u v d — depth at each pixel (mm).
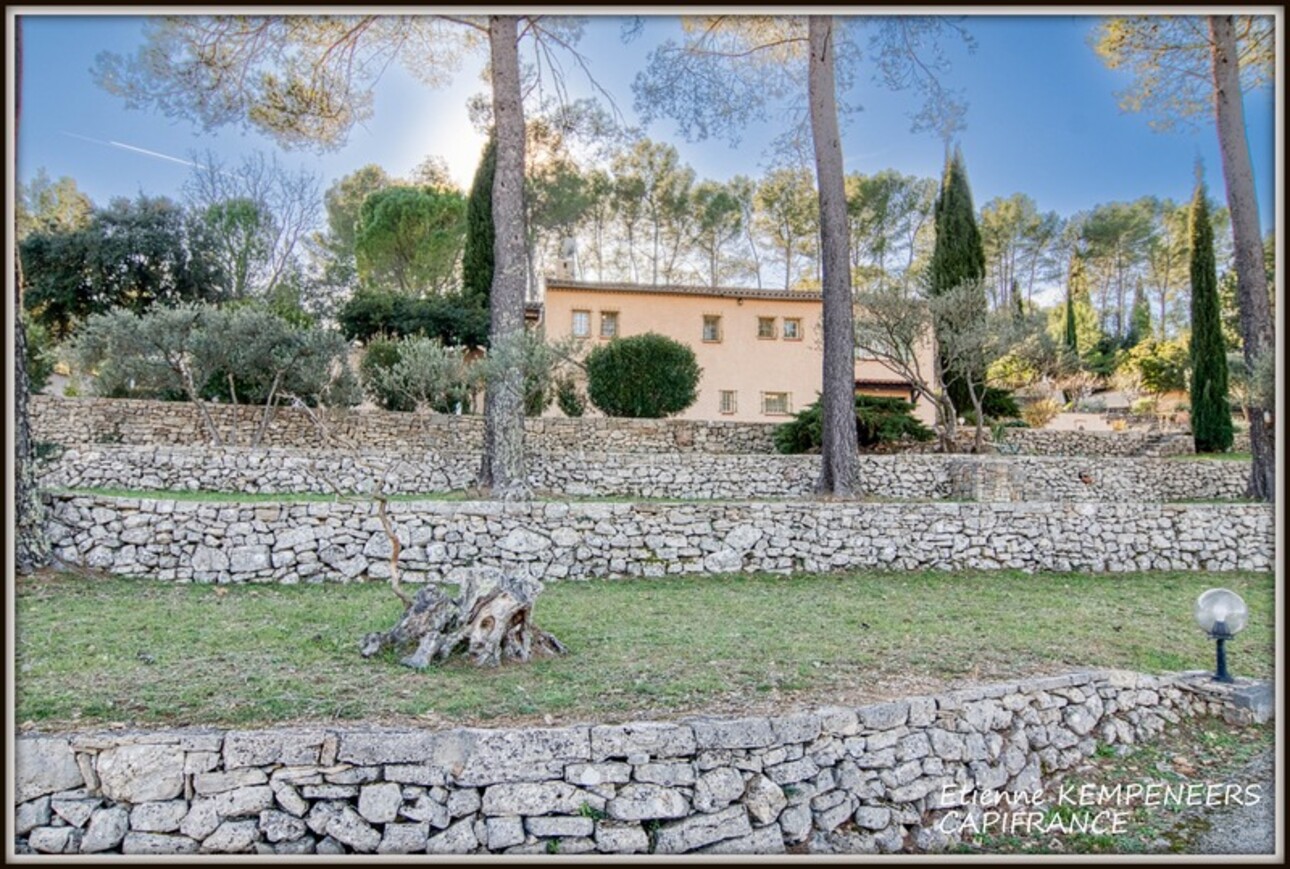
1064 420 27969
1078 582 9617
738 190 37750
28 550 7195
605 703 4324
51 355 18812
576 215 32969
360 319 24516
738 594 8172
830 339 12992
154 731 3625
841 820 4074
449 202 30203
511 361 11727
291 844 3510
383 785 3609
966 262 25438
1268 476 14250
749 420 24391
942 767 4414
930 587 8914
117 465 11781
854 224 33656
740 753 3945
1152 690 5605
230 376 15320
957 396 21234
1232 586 9711
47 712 3838
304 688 4379
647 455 14469
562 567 8836
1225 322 26641
